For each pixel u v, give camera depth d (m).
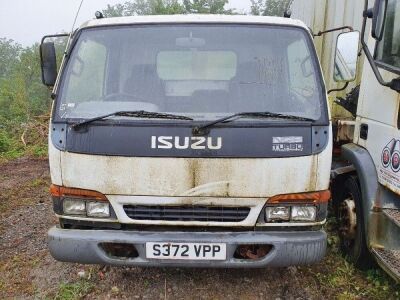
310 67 3.20
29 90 22.47
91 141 2.97
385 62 3.32
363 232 3.66
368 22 3.85
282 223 3.03
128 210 3.06
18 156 9.31
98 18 3.48
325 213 3.06
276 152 2.92
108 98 3.22
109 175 2.98
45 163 8.56
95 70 3.27
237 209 3.01
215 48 3.27
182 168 2.93
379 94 3.43
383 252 3.31
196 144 2.92
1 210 5.59
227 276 3.76
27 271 3.94
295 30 3.31
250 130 2.93
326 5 5.19
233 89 3.19
